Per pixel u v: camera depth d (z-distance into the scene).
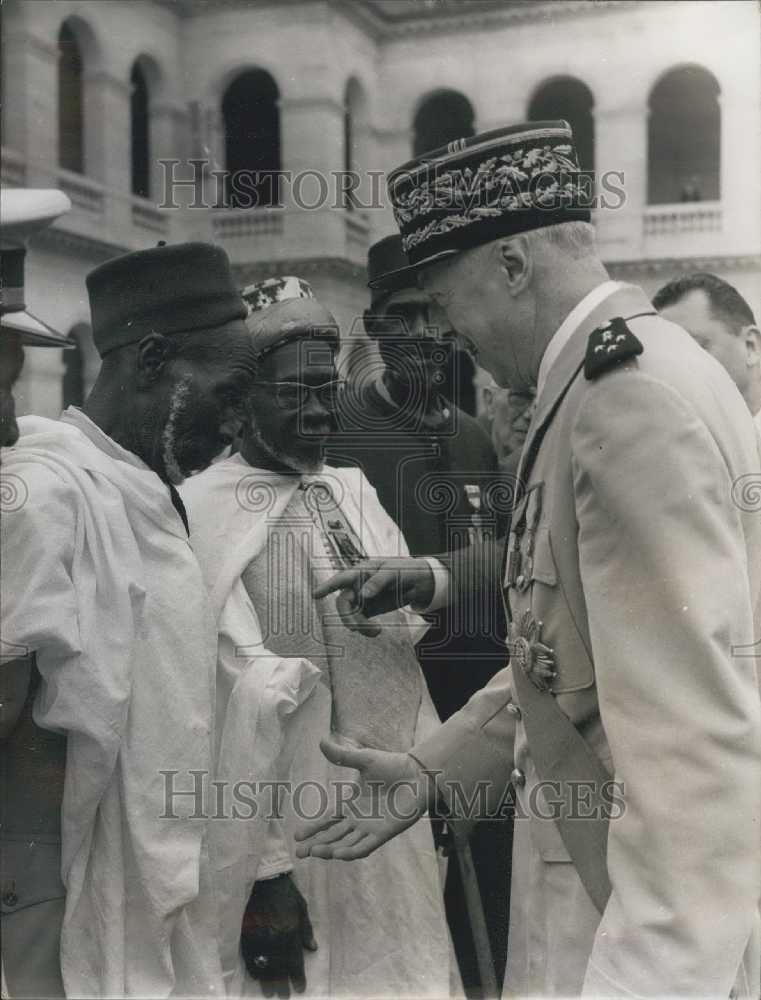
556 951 1.29
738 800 1.08
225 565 1.53
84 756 1.26
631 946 1.10
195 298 1.36
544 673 1.24
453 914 1.66
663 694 1.09
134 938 1.32
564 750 1.25
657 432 1.11
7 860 1.30
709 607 1.08
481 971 1.62
